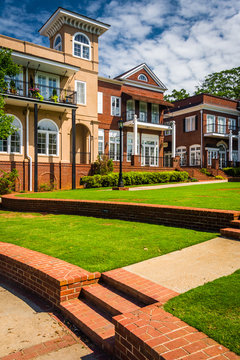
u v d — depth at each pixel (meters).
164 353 2.25
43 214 9.73
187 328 2.63
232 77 49.09
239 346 2.34
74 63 22.67
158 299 3.32
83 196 12.32
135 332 2.59
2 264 5.43
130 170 23.97
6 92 17.42
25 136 19.75
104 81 26.30
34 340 3.28
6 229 7.52
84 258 4.93
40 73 20.92
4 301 4.32
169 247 5.24
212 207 7.75
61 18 22.23
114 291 3.95
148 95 29.47
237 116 37.59
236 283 3.57
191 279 3.85
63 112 21.44
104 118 26.17
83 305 3.85
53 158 21.03
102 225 7.43
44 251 5.48
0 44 19.23
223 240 5.46
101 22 23.33
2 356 2.99
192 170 28.16
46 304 4.17
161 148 30.23
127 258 4.82
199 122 34.22
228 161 33.78
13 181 18.39
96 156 23.78
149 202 9.50
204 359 2.18
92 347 3.13
